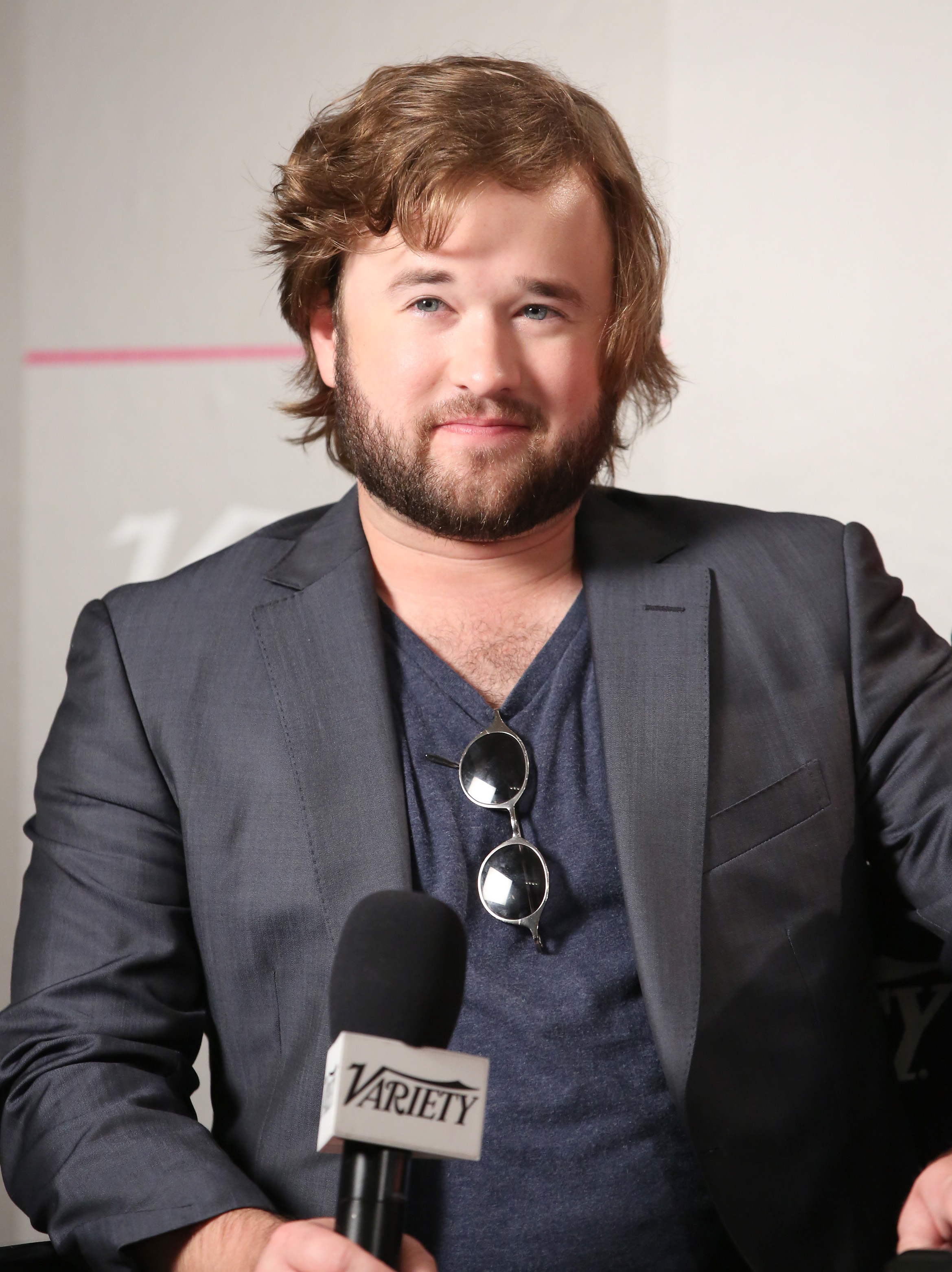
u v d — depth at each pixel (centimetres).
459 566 276
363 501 284
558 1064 242
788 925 255
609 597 274
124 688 271
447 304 257
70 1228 225
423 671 268
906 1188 258
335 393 304
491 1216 235
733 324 382
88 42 402
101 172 403
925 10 373
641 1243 238
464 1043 242
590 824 258
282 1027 247
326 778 252
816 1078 250
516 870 248
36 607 405
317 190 274
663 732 258
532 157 255
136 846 262
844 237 377
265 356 400
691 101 383
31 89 404
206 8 400
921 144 373
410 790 256
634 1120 242
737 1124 241
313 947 246
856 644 278
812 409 380
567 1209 236
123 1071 245
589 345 265
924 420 375
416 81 273
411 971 167
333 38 396
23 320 404
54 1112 238
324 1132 160
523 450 259
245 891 250
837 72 377
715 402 383
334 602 270
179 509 404
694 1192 244
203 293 402
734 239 382
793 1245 241
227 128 400
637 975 250
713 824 254
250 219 399
